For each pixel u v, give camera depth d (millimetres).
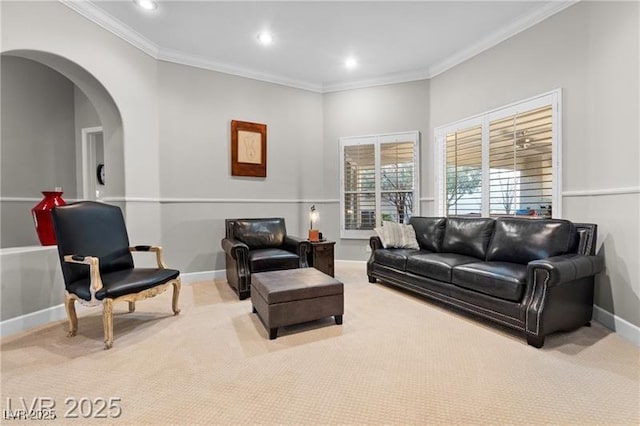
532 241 2727
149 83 3762
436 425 1427
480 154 3855
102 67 3225
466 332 2438
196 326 2586
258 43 3760
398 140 4750
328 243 4027
